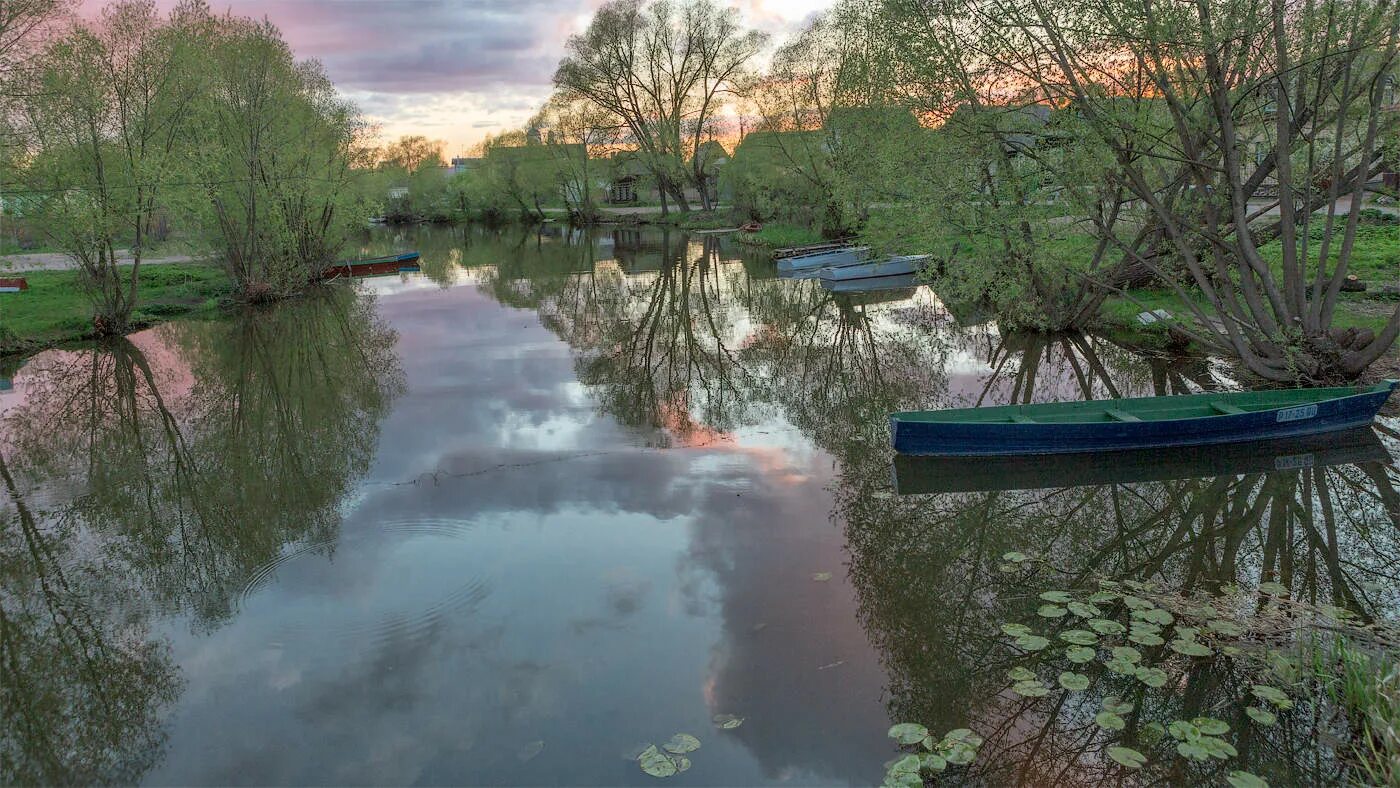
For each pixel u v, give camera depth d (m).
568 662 6.30
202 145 21.67
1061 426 9.95
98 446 12.48
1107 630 6.22
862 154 24.22
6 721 5.92
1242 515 8.59
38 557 8.63
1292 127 12.25
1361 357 11.72
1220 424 10.16
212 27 24.08
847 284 27.86
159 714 5.91
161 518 9.56
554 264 38.22
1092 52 11.71
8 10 17.70
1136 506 8.92
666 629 6.75
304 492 10.17
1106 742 5.20
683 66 58.06
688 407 13.70
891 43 15.22
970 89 14.09
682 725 5.54
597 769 5.12
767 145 42.00
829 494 9.58
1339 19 10.54
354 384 15.98
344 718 5.73
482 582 7.63
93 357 18.98
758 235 44.62
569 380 15.88
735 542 8.38
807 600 7.17
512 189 77.69
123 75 19.50
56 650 6.82
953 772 4.99
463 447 11.74
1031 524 8.59
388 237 61.94
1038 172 13.76
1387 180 22.78
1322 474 9.46
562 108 63.50
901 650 6.36
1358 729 5.13
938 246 16.41
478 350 19.00
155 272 30.62
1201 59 11.20
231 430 13.09
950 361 16.41
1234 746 5.05
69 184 19.42
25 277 28.59
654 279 31.42
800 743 5.31
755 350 18.34
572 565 7.95
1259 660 5.88
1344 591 6.97
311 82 31.30
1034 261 15.19
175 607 7.43
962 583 7.41
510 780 5.05
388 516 9.29
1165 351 15.38
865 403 13.62
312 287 31.03
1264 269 11.91
